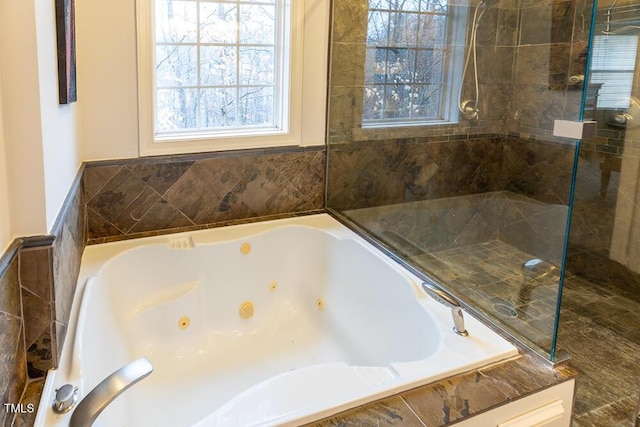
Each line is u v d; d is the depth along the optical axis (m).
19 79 1.19
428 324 1.80
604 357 2.47
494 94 3.07
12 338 1.18
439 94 2.95
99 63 2.23
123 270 2.20
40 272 1.27
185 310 2.34
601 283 3.06
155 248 2.30
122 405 1.70
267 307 2.59
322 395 1.32
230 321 2.49
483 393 1.38
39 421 1.14
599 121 2.80
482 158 2.97
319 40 2.66
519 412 1.40
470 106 3.01
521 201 2.81
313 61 2.68
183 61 2.50
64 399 1.20
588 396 2.18
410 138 2.86
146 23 2.29
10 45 1.17
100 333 1.77
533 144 2.87
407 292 2.01
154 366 2.15
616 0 2.67
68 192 1.72
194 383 2.11
